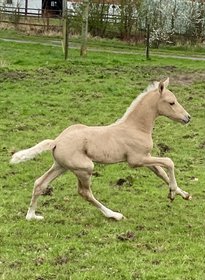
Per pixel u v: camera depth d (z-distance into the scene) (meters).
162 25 38.38
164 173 8.52
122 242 7.44
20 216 8.31
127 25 38.91
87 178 8.07
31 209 8.20
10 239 7.46
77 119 14.80
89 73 21.78
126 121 8.38
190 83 20.86
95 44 36.16
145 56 30.53
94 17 39.19
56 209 8.73
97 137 8.06
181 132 13.98
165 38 37.94
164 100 8.42
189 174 10.79
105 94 18.03
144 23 38.72
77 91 18.27
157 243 7.46
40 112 15.27
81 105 16.34
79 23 39.09
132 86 19.48
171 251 7.20
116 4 39.81
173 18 38.88
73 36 38.47
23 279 6.35
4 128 13.55
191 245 7.41
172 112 8.46
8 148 11.98
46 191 9.38
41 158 11.35
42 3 62.06
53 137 12.98
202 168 11.25
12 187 9.76
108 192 9.62
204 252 7.19
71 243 7.33
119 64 25.08
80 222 8.20
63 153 7.89
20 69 21.97
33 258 6.89
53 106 16.12
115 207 8.91
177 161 11.67
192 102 17.50
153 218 8.50
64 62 24.47
